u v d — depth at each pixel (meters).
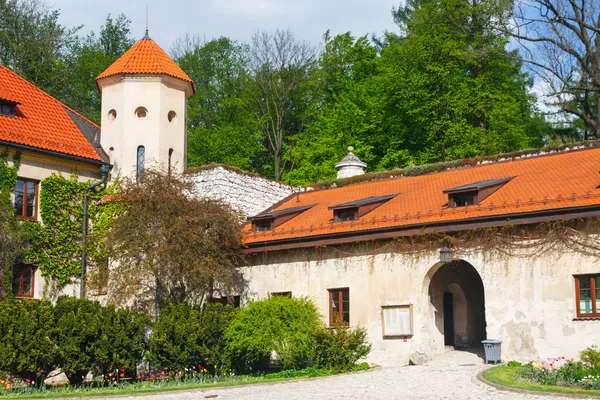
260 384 20.42
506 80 45.69
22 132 29.14
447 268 27.08
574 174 23.91
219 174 30.89
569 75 39.66
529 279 22.48
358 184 31.89
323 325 24.28
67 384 22.53
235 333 23.39
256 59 51.62
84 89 51.62
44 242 28.78
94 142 32.84
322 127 50.16
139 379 24.11
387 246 25.56
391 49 46.81
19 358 20.50
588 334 21.22
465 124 42.41
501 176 26.50
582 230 21.73
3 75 31.94
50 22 50.72
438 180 28.69
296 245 27.36
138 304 28.22
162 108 32.41
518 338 22.47
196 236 25.44
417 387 18.19
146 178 26.59
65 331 21.47
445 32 44.53
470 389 17.38
